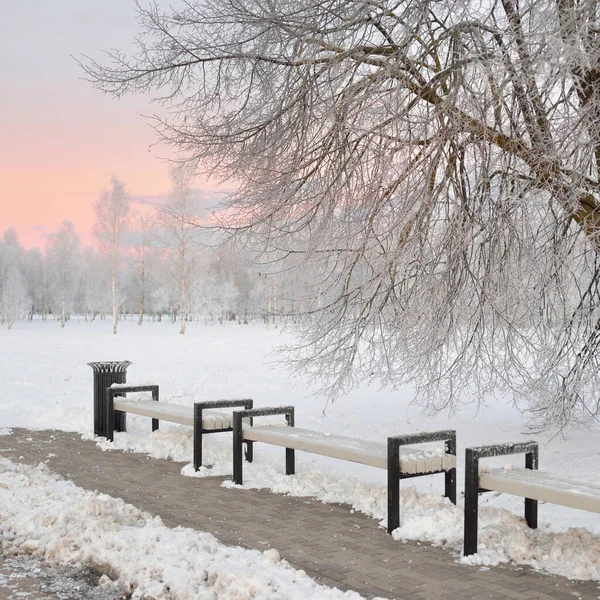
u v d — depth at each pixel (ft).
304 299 24.26
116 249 156.04
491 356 22.86
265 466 23.22
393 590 12.19
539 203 19.98
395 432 30.73
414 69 19.83
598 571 12.85
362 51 21.02
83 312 299.17
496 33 18.20
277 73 22.31
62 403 39.14
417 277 20.83
